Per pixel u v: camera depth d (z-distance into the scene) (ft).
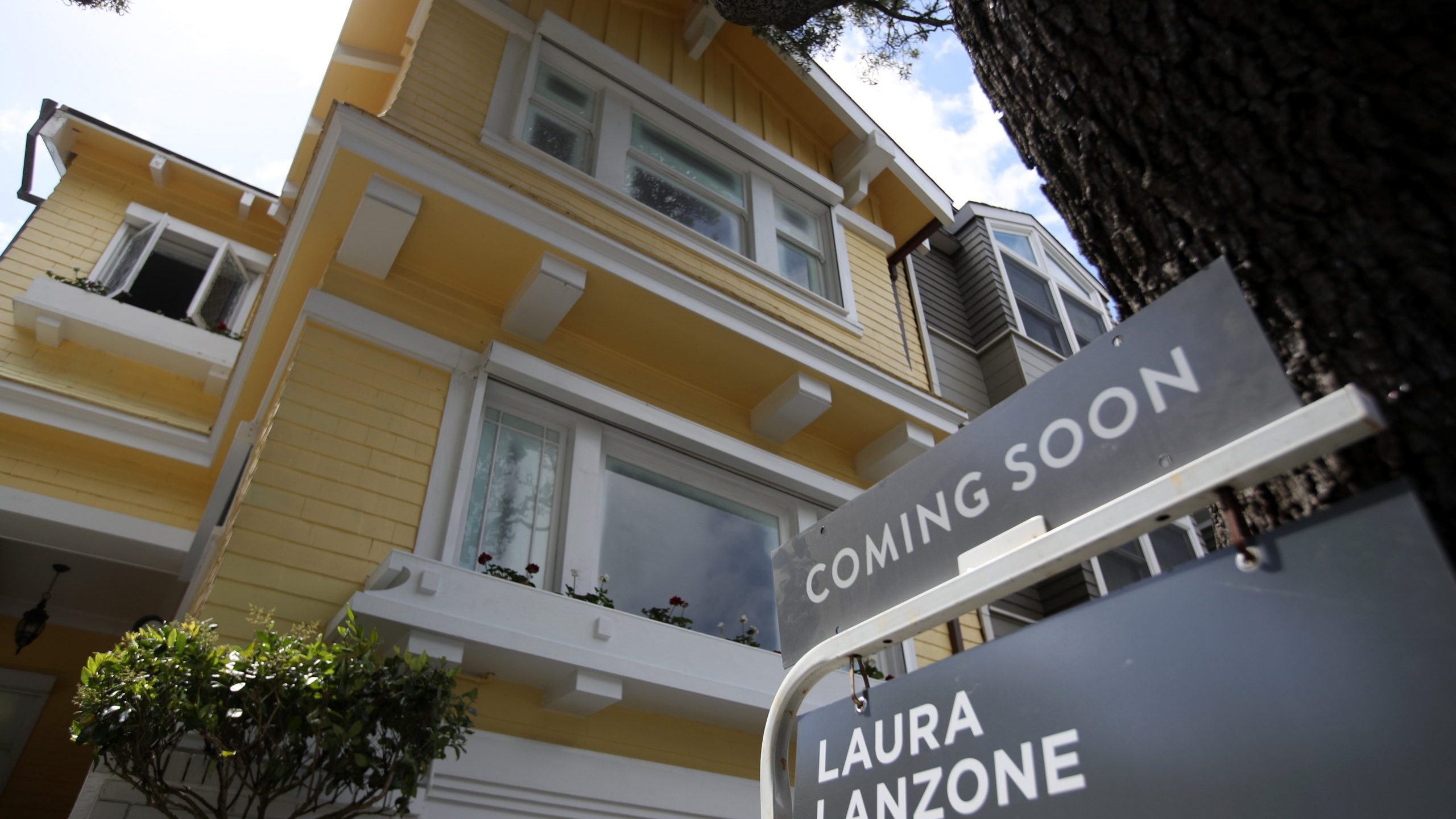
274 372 23.08
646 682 16.38
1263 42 4.49
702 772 17.39
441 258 20.40
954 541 5.29
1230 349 4.12
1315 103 4.27
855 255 30.07
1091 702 4.09
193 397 31.22
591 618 16.51
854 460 25.85
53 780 25.57
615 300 21.44
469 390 19.47
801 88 31.24
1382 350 3.90
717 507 22.44
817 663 5.80
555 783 15.64
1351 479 4.00
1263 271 4.39
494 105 23.04
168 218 35.06
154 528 25.34
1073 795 3.98
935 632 23.65
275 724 11.43
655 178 25.98
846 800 5.25
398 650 13.29
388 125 18.99
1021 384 33.63
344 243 19.15
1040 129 5.90
